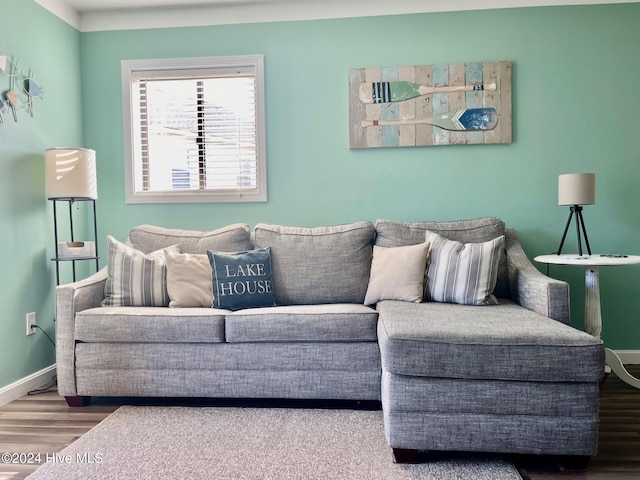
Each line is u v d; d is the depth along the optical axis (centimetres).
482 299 244
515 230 307
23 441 197
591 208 305
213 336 228
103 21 326
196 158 330
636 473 169
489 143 307
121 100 328
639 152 301
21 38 267
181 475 166
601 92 302
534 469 173
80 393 235
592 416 167
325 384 225
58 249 281
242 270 259
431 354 171
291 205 323
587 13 301
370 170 317
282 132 321
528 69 305
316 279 276
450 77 307
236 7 320
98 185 331
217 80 328
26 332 267
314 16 316
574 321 309
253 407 234
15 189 260
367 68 312
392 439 174
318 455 181
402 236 282
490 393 170
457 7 308
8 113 255
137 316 232
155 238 292
